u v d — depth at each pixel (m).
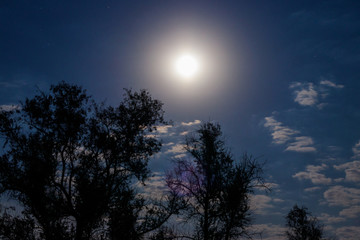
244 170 21.91
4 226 17.69
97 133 20.91
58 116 20.27
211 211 21.34
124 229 19.69
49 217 19.03
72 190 19.86
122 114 22.00
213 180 21.91
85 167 20.34
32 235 18.42
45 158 19.66
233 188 21.19
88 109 21.70
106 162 21.12
